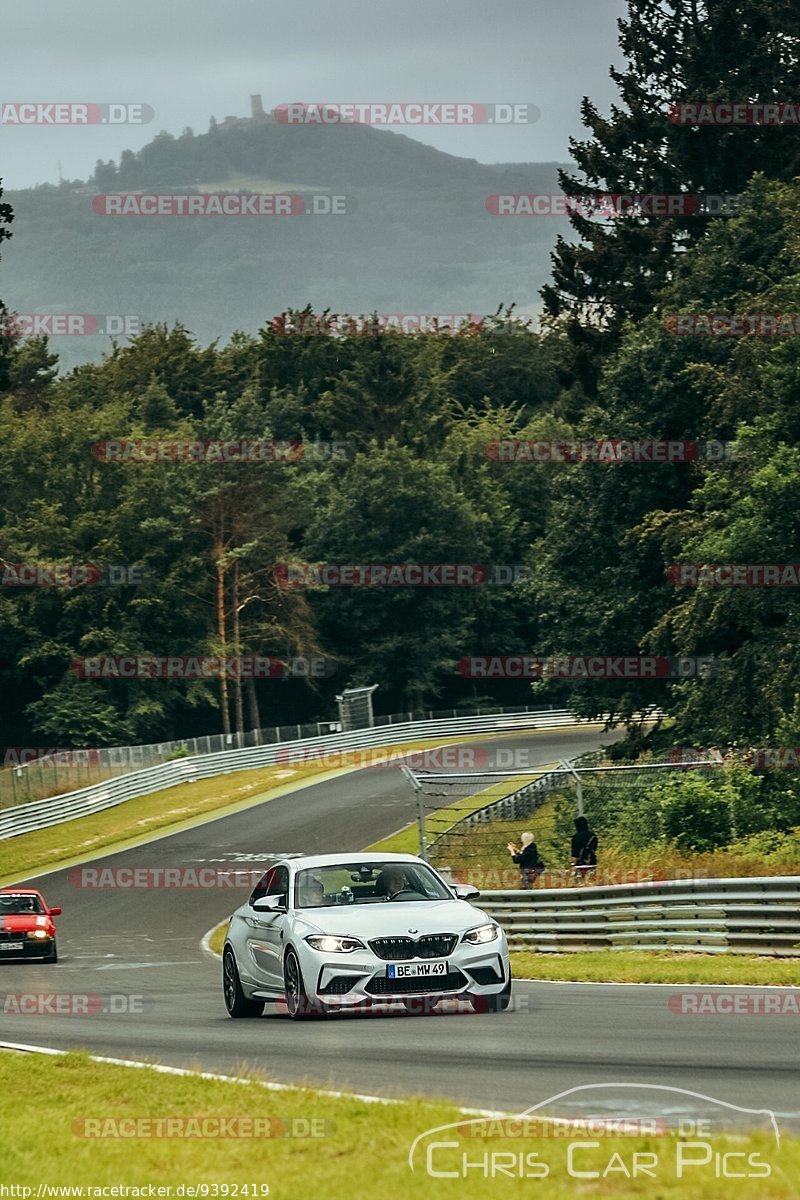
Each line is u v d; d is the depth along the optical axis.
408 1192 13.11
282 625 188.75
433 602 199.50
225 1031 28.28
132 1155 15.80
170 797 130.12
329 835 103.12
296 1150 15.48
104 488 185.62
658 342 97.69
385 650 196.25
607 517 100.75
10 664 185.38
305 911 29.62
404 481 198.00
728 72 121.69
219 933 67.50
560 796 79.06
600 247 125.56
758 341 81.69
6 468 185.12
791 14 122.19
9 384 121.38
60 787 123.75
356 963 28.02
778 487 72.00
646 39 128.75
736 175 119.56
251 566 188.25
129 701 177.25
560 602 102.00
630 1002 29.92
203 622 184.38
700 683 79.19
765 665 73.06
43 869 98.81
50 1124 18.09
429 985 28.19
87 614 179.12
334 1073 21.03
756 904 40.09
